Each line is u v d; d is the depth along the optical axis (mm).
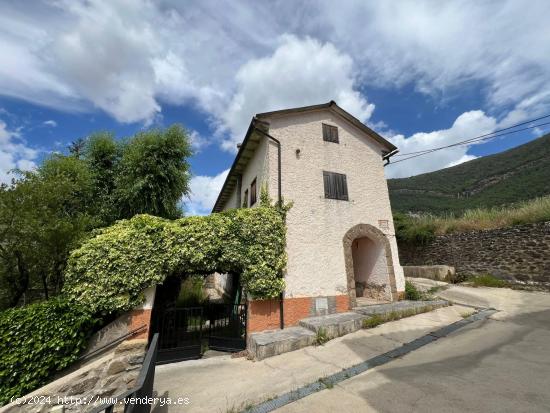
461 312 7824
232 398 4480
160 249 6668
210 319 8203
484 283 11008
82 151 10328
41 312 5246
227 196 15383
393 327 7094
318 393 4266
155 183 9930
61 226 6031
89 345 5809
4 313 4984
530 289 9773
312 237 8672
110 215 9562
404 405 3639
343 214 9398
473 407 3445
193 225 7121
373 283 10297
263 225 7844
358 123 10680
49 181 6312
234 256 7230
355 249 11531
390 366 4953
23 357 4875
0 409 4406
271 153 8945
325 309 8211
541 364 4441
